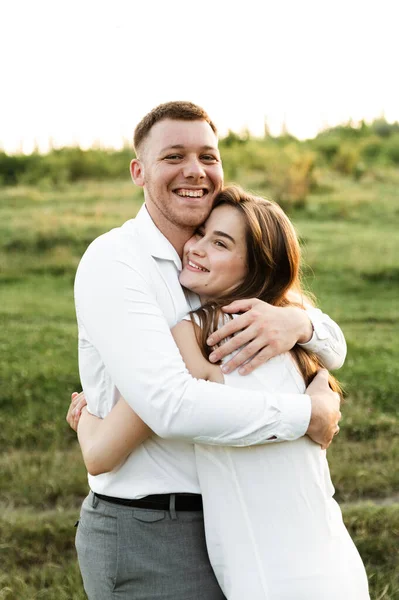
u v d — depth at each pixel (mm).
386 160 22641
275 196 18906
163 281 2527
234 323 2438
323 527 2400
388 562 4344
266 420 2287
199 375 2434
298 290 2918
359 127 25609
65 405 7234
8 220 16578
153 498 2447
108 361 2379
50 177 21172
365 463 5836
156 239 2561
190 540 2459
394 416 6859
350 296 12227
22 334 9844
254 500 2365
